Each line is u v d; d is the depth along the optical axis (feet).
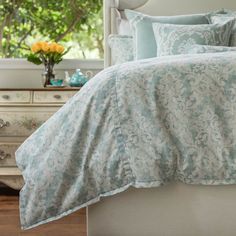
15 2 13.53
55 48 11.97
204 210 6.02
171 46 9.79
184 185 6.02
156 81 5.98
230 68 5.95
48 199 6.00
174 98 5.89
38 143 6.36
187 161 5.73
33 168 6.17
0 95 10.96
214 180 5.74
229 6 12.77
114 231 6.18
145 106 5.88
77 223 8.82
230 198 5.98
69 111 6.23
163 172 5.72
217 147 5.71
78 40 13.79
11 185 10.98
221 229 6.03
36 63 12.26
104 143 5.89
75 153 5.98
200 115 5.80
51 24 13.70
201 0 12.77
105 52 12.63
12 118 10.91
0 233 8.22
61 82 11.89
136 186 5.75
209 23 11.27
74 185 5.95
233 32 10.46
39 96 11.03
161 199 6.08
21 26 13.60
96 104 6.03
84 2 13.71
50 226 8.64
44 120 10.94
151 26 10.76
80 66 13.04
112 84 6.09
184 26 10.06
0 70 12.82
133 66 6.28
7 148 10.84
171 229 6.10
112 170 5.81
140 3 12.82
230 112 5.77
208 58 6.20
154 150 5.74
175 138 5.80
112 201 6.14
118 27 12.60
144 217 6.12
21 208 6.16
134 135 5.83
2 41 13.52
